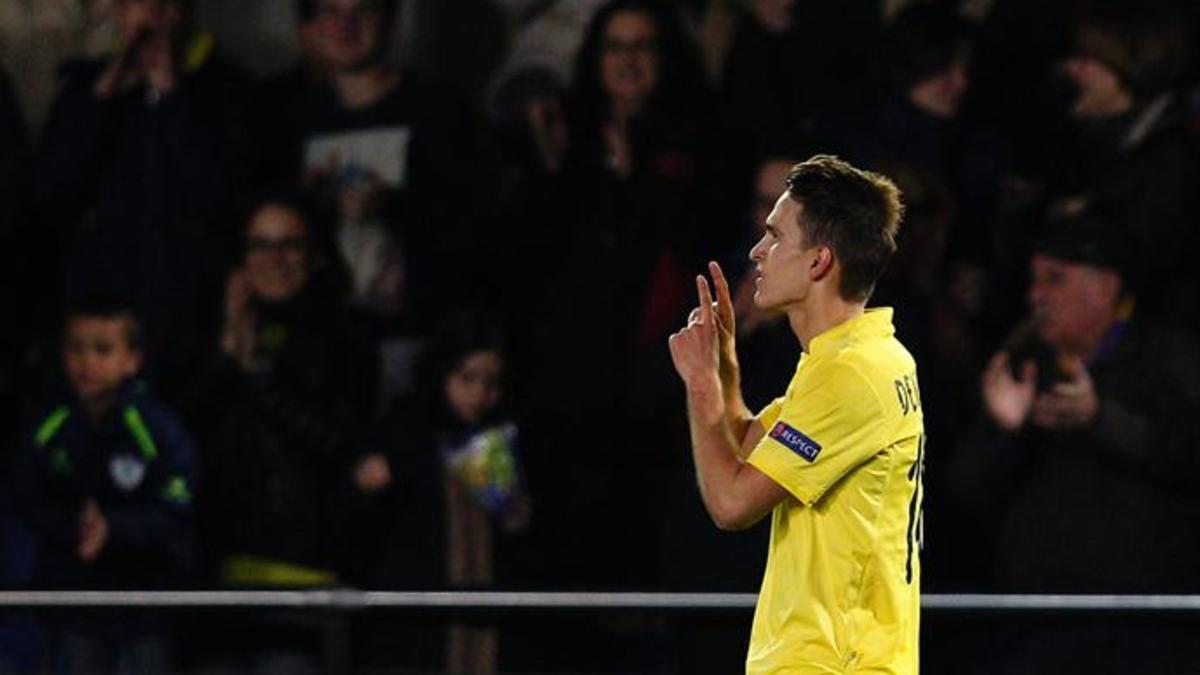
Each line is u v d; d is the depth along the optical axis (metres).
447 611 23.62
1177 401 25.72
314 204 28.39
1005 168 27.62
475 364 27.12
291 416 27.55
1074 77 27.52
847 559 16.64
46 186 29.25
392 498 27.27
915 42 27.56
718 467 16.77
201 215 29.03
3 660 26.61
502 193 29.33
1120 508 25.64
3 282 29.42
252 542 27.45
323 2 29.19
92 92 29.28
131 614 23.58
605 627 26.59
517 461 27.53
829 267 16.83
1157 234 26.75
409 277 29.09
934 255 26.70
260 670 27.11
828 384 16.59
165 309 28.75
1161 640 25.09
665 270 27.73
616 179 28.17
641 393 27.41
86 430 26.95
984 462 25.88
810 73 28.45
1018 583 25.84
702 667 26.34
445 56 30.03
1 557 27.17
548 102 29.00
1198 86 27.42
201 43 29.56
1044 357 25.84
